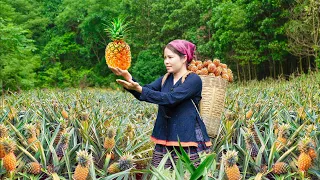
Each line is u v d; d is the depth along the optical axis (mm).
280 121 4648
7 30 23078
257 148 3373
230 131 4090
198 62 3900
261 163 3342
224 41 25719
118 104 8367
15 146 3031
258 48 25422
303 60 25234
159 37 36438
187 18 34062
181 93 3262
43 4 49188
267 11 23344
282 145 3537
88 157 2721
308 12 18641
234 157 2615
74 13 42594
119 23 3080
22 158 3254
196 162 3305
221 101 3691
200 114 3668
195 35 32219
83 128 3912
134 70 36250
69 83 36750
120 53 3035
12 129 3766
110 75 39688
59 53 41875
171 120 3381
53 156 3199
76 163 3479
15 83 23906
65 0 44062
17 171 3125
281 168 3080
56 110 5543
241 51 24312
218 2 30891
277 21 22828
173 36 35438
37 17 43656
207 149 3408
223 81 3693
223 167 2803
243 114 5117
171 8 36438
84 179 2701
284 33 22312
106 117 5188
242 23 24516
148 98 3191
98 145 3709
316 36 18594
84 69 40906
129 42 37875
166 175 2740
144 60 36250
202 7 32781
